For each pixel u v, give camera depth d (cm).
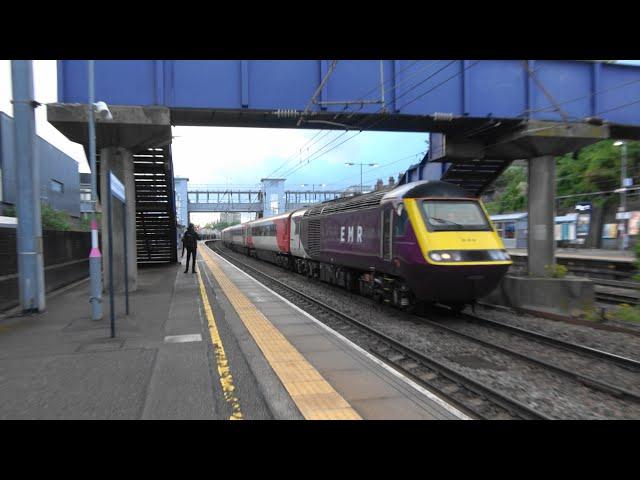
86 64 1198
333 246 1553
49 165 3591
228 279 1827
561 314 1178
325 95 1241
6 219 1730
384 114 1267
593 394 585
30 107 972
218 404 482
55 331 817
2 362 619
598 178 3628
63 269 1499
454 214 1037
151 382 538
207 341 754
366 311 1177
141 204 2039
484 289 994
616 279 1997
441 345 828
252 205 7700
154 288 1464
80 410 454
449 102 1303
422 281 991
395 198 1102
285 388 538
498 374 661
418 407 497
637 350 821
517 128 1341
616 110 1395
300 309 1148
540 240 1395
